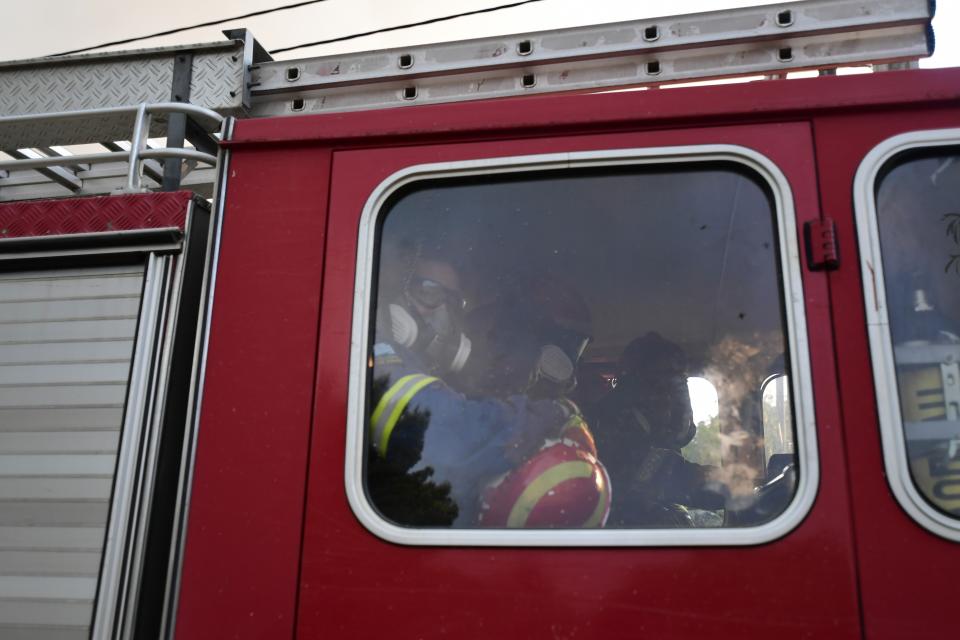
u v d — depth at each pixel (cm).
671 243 178
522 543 150
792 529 144
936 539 141
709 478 181
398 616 150
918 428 150
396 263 179
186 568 159
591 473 173
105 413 174
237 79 256
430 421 171
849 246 158
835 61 225
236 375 170
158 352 177
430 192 180
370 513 156
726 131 169
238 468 164
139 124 207
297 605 154
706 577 143
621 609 144
